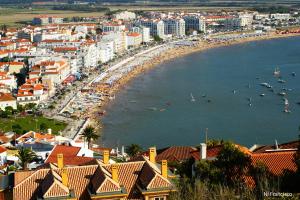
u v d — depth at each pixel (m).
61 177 86.94
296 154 94.81
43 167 96.31
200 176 91.25
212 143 144.38
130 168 89.81
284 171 91.31
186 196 80.88
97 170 88.75
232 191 80.38
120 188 84.38
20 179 91.38
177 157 149.12
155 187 83.94
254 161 96.75
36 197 84.75
